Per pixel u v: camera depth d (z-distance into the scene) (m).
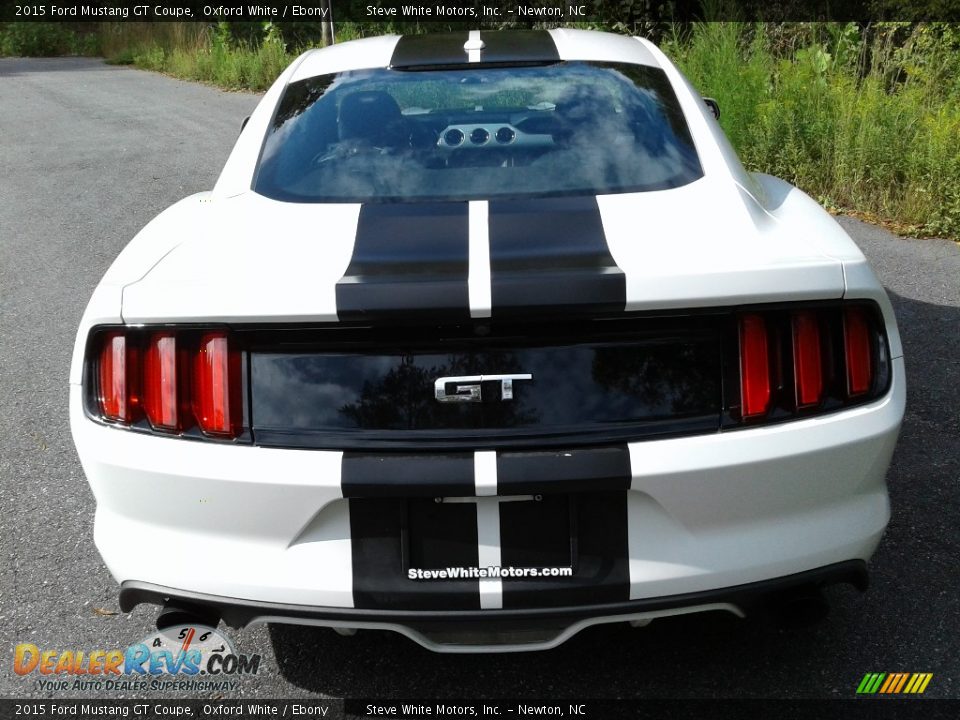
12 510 3.37
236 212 2.50
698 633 2.63
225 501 2.03
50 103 13.91
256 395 2.02
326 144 2.74
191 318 2.01
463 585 2.04
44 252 6.55
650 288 1.93
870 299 2.09
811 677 2.43
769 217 2.40
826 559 2.12
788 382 2.04
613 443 1.97
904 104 7.30
